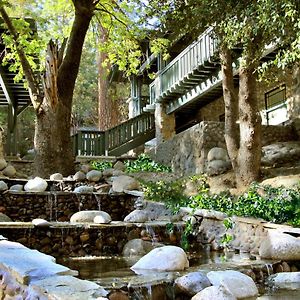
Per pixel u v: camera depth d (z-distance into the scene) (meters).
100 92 20.67
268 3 4.99
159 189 8.44
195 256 5.51
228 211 6.52
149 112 16.62
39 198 7.84
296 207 6.16
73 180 9.39
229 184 8.74
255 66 7.95
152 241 6.14
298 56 5.21
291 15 4.74
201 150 10.42
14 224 5.64
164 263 4.26
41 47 10.64
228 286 3.59
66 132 10.38
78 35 10.45
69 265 4.88
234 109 8.77
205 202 7.07
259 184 7.73
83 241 5.85
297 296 3.68
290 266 4.71
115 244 5.99
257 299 3.59
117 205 8.41
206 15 6.53
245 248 5.55
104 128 20.50
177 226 6.36
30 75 10.45
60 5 11.79
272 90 12.93
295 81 11.68
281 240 4.83
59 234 5.79
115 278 3.81
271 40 6.28
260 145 8.34
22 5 12.16
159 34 11.42
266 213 6.14
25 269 3.11
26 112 22.97
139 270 4.26
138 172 11.62
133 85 18.50
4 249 3.89
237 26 5.83
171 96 15.11
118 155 15.59
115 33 12.20
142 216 6.65
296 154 10.27
